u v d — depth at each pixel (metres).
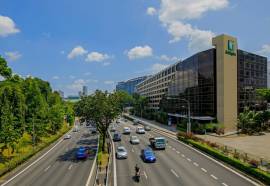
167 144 64.12
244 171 37.34
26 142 66.62
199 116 94.31
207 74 89.69
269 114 82.31
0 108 48.59
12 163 44.22
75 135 91.44
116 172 39.09
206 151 52.03
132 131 94.44
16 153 55.44
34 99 69.44
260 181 33.03
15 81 63.38
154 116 138.88
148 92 188.62
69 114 126.12
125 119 152.38
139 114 173.50
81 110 57.19
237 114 86.75
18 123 56.91
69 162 48.19
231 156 45.53
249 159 41.38
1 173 39.72
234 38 86.69
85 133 96.88
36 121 68.00
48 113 82.75
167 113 123.62
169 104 127.94
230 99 84.75
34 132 66.12
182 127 94.69
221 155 45.00
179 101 113.69
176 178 35.22
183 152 53.66
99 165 42.97
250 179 34.19
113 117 56.66
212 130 82.12
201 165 42.28
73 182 35.59
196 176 35.97
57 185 34.56
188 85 104.00
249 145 60.62
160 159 47.34
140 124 121.81
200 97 93.88
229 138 72.56
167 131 91.75
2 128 48.56
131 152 54.59
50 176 39.19
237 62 88.31
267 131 84.00
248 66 92.38
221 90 83.88
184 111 107.38
